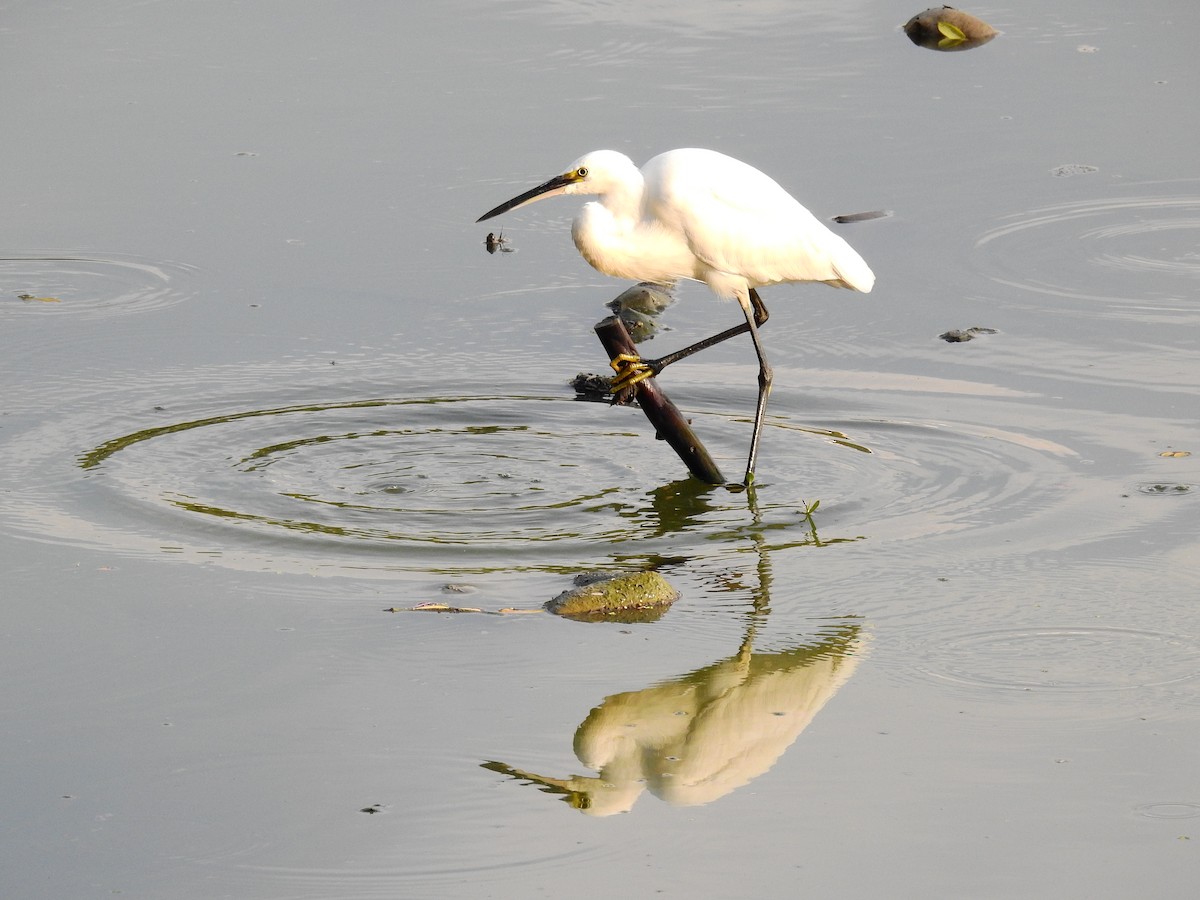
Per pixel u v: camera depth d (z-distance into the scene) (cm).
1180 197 1762
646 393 1194
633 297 1555
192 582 996
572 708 845
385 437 1273
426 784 769
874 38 2289
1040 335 1452
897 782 769
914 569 1023
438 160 1859
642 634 938
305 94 2058
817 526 1101
